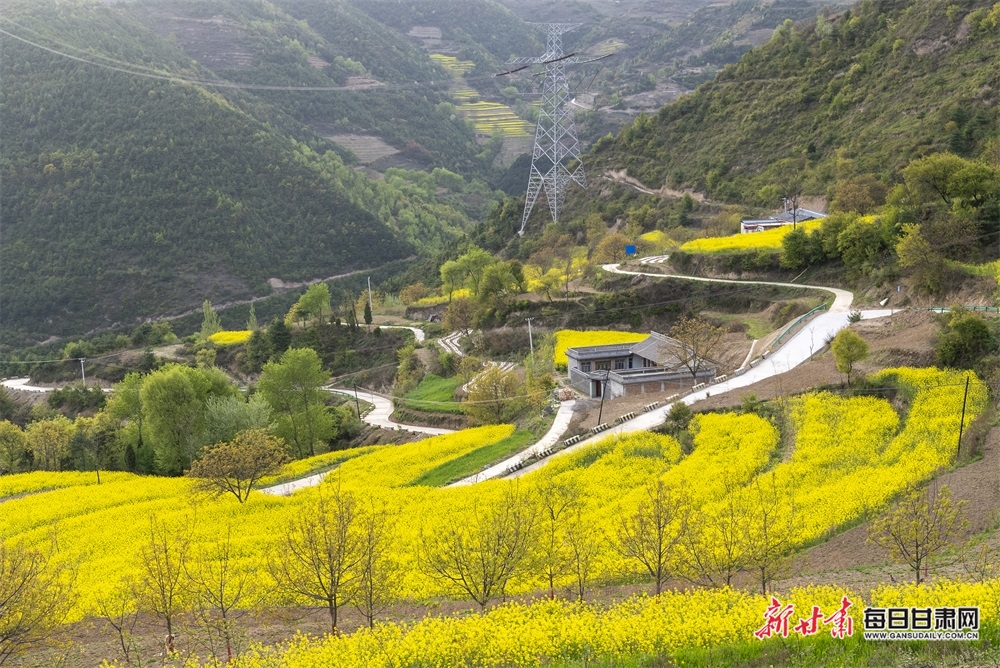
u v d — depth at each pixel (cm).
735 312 10169
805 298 9550
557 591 4012
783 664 2839
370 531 3659
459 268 15775
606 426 6800
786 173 14925
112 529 5747
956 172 8825
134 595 3834
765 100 17525
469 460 6925
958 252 8256
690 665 2880
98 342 17962
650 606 3272
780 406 6288
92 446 10038
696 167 16988
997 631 2812
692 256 11500
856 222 9581
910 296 8356
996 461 4784
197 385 9662
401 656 3092
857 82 15850
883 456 5228
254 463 6228
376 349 14575
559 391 8662
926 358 6456
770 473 5144
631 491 5244
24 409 14225
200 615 3744
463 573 3797
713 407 6619
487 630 3203
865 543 4081
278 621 3959
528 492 4453
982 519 4181
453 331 13838
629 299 11212
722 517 4203
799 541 4284
